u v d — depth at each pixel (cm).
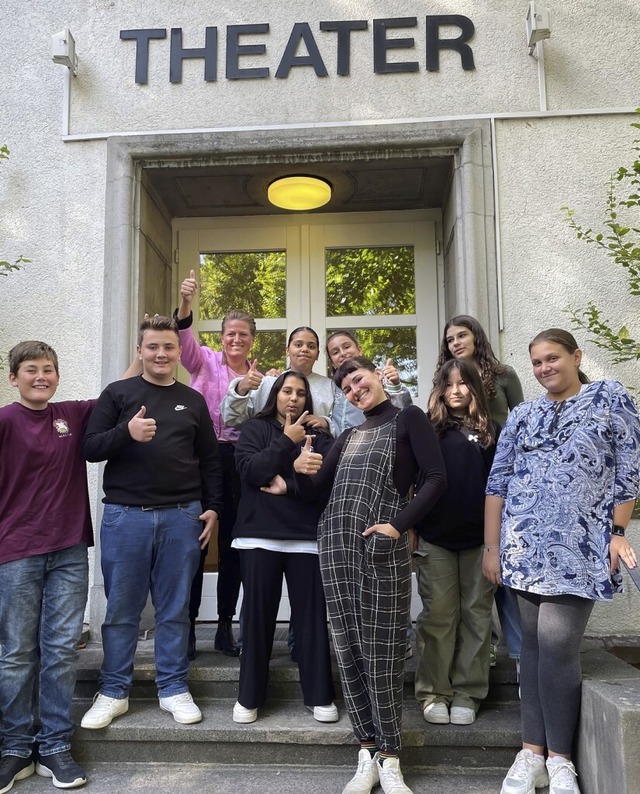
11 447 265
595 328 362
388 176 403
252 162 385
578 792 228
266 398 317
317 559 275
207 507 299
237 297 442
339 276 442
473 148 376
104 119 393
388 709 235
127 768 268
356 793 233
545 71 382
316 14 392
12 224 389
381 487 244
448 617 275
